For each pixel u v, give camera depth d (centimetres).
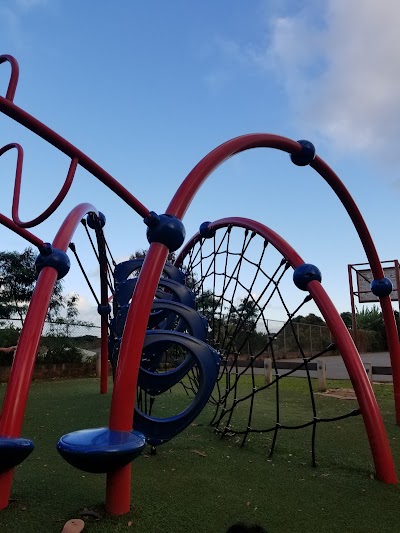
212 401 500
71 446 183
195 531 184
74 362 988
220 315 481
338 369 1208
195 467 278
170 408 512
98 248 385
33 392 659
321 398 594
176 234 233
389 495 229
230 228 442
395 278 1069
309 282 306
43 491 229
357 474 264
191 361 366
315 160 372
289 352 1717
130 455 189
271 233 360
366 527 191
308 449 321
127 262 431
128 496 204
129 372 209
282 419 440
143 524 190
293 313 317
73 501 215
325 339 2031
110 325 368
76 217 346
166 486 240
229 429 366
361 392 266
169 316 463
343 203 412
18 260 1054
